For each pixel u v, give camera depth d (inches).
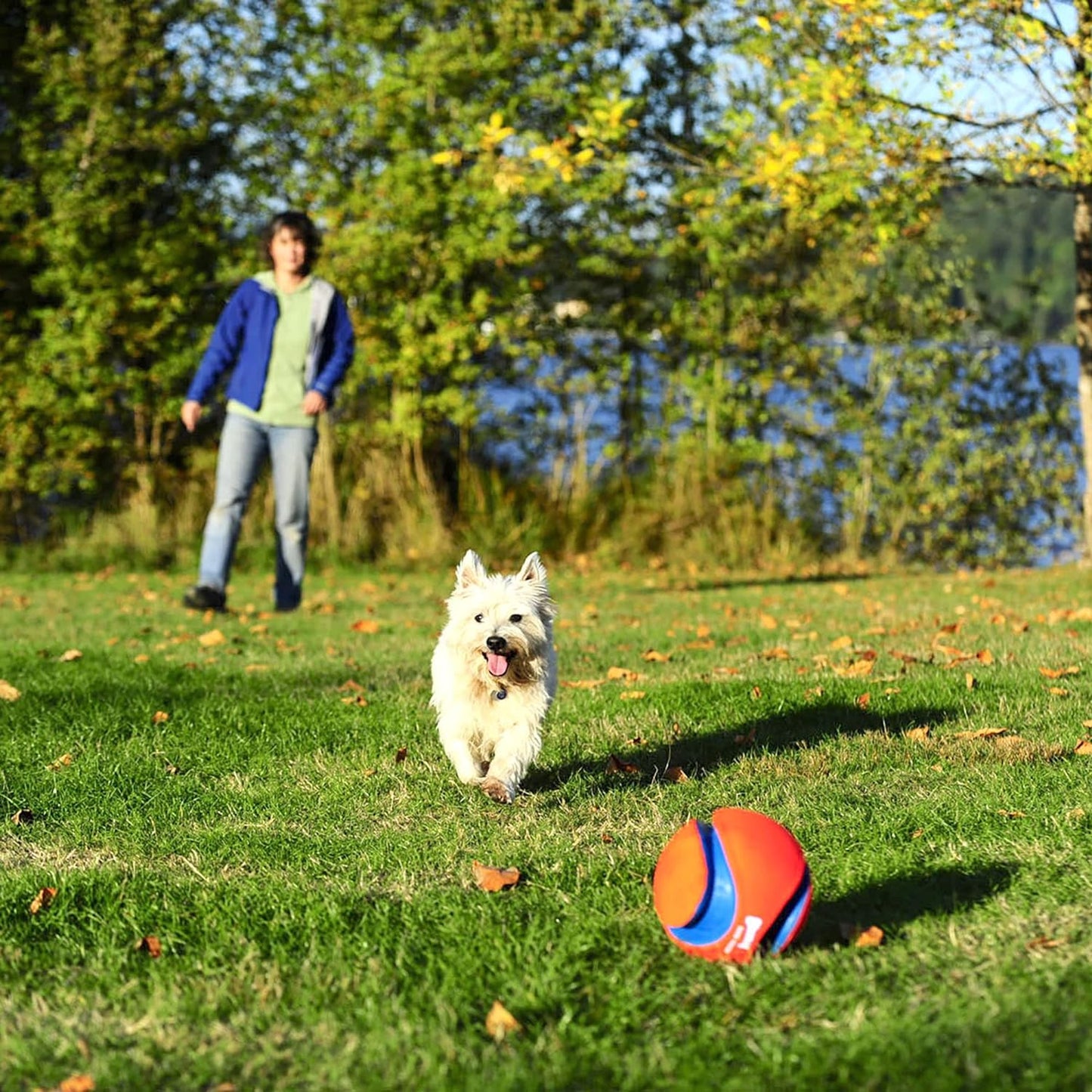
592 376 608.4
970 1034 109.0
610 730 234.5
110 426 612.7
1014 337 633.0
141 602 471.2
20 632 383.9
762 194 564.7
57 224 571.8
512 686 195.2
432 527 595.5
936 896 144.3
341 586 540.7
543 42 557.9
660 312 606.9
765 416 616.4
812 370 611.2
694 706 249.8
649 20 559.8
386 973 128.0
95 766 212.4
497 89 560.1
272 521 621.0
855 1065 106.0
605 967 128.4
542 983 123.6
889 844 161.6
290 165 590.2
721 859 129.7
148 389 605.6
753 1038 112.9
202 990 126.8
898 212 432.8
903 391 633.0
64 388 593.6
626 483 625.6
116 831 181.0
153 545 598.9
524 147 549.3
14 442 578.6
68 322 587.8
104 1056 113.3
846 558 620.1
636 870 156.2
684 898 128.9
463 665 196.4
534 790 203.3
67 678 281.7
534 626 196.9
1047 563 637.9
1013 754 203.9
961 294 628.7
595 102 411.2
